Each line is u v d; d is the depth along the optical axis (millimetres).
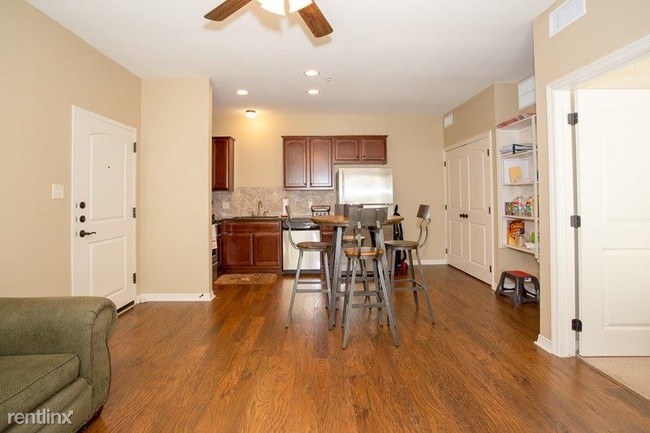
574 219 2473
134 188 3822
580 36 2264
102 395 1766
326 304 3781
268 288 4535
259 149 5914
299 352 2566
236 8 1963
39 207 2527
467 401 1924
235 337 2863
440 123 6004
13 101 2305
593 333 2447
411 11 2658
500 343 2713
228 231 5434
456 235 5566
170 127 3959
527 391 2020
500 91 4285
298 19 2781
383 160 5738
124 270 3654
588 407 1859
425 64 3709
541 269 2676
